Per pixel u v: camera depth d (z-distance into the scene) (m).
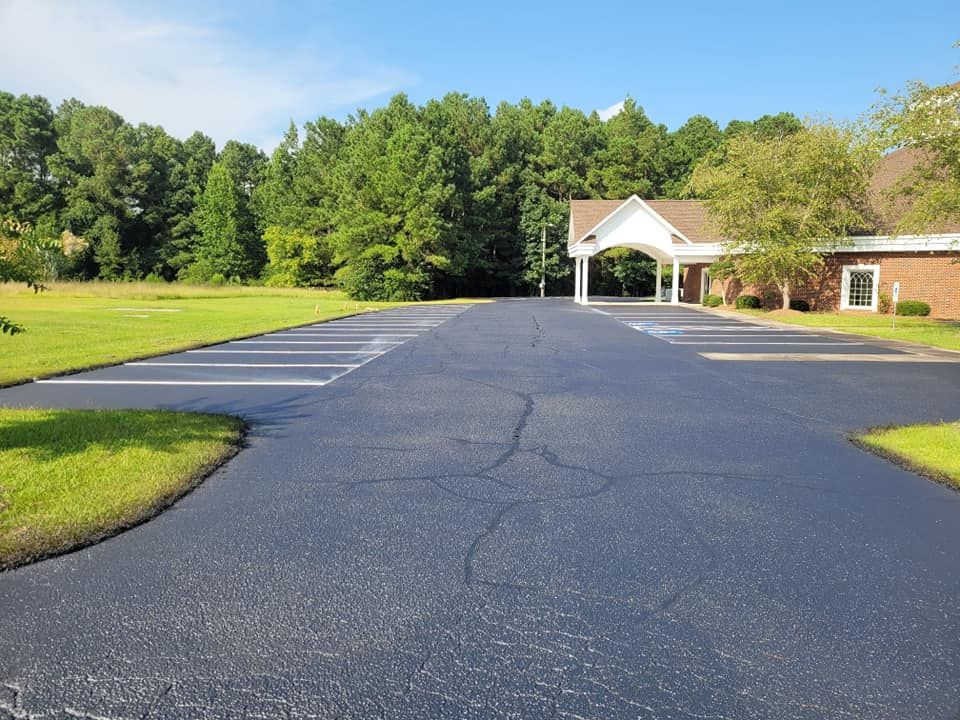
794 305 28.78
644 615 3.25
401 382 10.27
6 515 4.42
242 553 3.95
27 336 16.50
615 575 3.68
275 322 22.16
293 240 56.09
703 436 6.83
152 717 2.51
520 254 62.47
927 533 4.28
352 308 31.92
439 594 3.45
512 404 8.52
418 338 17.56
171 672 2.78
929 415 7.93
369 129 54.19
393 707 2.57
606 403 8.59
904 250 25.91
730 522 4.46
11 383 9.95
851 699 2.62
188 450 6.09
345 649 2.95
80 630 3.10
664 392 9.41
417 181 45.56
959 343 16.08
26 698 2.62
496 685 2.70
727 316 26.55
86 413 7.70
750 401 8.76
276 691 2.66
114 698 2.62
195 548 4.02
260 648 2.96
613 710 2.55
